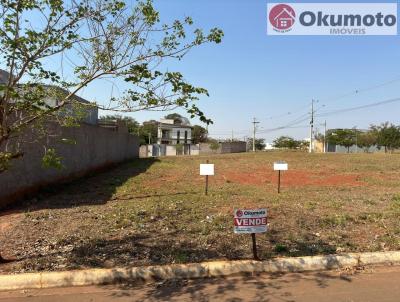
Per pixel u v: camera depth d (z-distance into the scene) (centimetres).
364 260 570
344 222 775
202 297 461
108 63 520
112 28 513
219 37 541
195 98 529
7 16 462
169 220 791
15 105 507
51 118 596
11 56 476
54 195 1173
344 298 456
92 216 837
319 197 1124
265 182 1620
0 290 487
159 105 538
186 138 8544
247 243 634
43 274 500
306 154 4097
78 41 507
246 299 454
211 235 675
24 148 1066
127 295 470
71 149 1521
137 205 972
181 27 529
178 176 1798
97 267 533
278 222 770
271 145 11338
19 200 1040
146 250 600
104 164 2153
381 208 942
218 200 1051
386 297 459
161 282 509
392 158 3288
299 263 551
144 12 509
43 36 477
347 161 2927
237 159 3241
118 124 2838
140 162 2833
